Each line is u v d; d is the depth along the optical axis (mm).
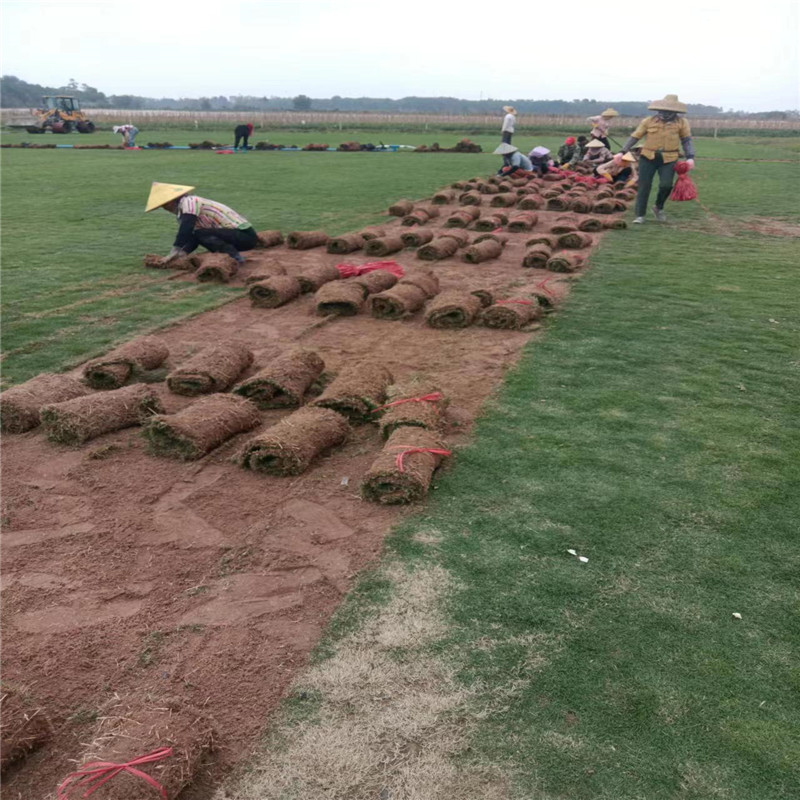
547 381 5555
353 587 3186
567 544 3492
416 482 3783
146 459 4371
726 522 3684
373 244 10211
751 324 7031
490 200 16297
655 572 3285
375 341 6566
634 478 4113
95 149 35000
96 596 3141
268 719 2500
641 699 2568
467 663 2740
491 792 2225
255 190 17531
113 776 2182
